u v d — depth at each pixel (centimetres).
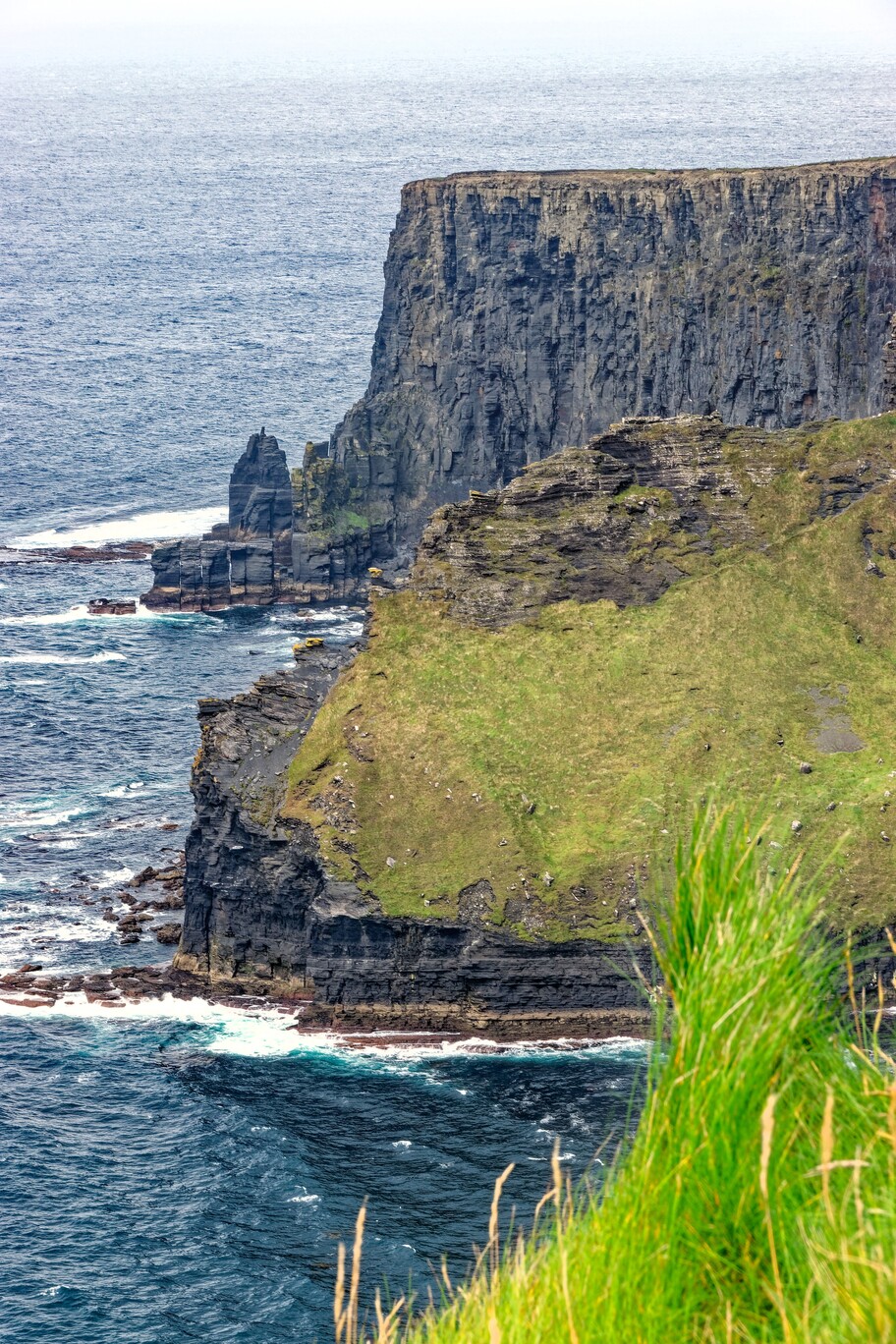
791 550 18012
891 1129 2378
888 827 14788
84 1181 11531
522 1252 2756
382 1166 11769
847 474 18662
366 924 14538
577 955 14438
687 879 2573
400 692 16312
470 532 17850
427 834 15125
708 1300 2416
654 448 18575
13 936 15662
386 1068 13562
